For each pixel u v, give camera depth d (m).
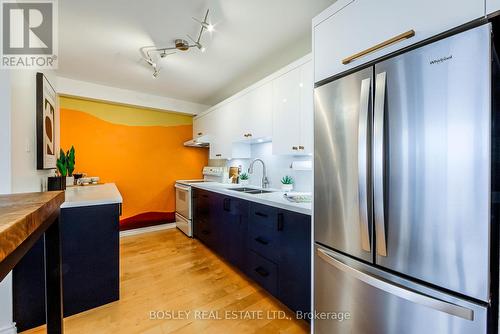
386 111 0.99
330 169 1.25
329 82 1.28
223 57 2.43
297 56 2.38
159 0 1.58
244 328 1.53
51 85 2.36
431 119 0.86
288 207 1.67
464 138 0.79
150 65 2.59
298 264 1.58
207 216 3.00
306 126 1.90
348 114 1.15
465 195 0.79
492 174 0.76
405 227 0.94
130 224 3.61
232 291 1.99
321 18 1.35
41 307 1.56
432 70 0.86
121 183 3.54
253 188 2.93
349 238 1.15
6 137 1.35
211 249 2.94
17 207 0.58
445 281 0.84
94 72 2.80
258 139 2.71
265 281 1.91
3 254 0.38
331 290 1.26
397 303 0.97
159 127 3.90
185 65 2.62
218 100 3.98
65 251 1.65
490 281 0.76
